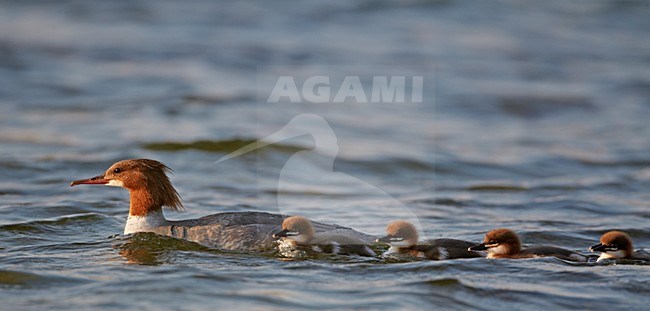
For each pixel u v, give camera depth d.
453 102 43.34
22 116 37.34
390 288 16.08
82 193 25.81
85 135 34.22
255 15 62.28
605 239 18.78
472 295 15.88
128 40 54.44
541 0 69.25
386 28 59.66
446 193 27.50
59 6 62.72
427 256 18.19
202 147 32.34
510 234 18.80
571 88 47.28
